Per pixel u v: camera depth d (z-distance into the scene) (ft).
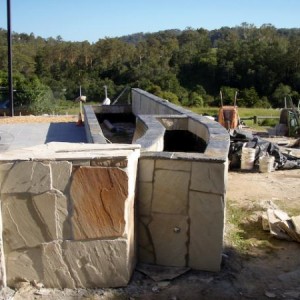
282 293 10.90
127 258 10.63
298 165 28.25
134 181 11.14
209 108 111.45
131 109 41.57
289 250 13.75
